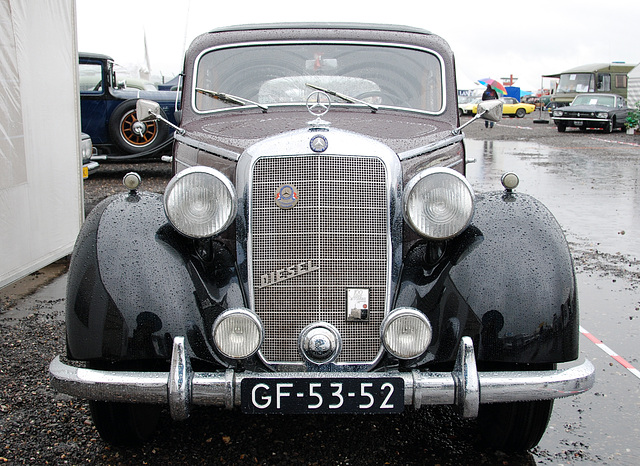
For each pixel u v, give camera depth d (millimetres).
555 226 3059
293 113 3945
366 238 2900
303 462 3102
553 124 32625
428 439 3342
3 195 5445
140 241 2943
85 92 12164
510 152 17906
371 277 2912
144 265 2859
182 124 4109
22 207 5746
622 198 10477
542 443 3312
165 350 2746
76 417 3514
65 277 6352
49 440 3273
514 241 2947
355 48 4234
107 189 11219
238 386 2645
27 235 5836
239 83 4188
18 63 5652
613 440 3350
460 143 3779
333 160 2879
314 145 2869
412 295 2934
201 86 4203
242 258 2947
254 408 2654
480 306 2797
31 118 5871
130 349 2744
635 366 4281
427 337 2652
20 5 5656
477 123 33125
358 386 2652
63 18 6387
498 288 2818
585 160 15930
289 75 4188
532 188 11414
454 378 2664
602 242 7551
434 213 2832
